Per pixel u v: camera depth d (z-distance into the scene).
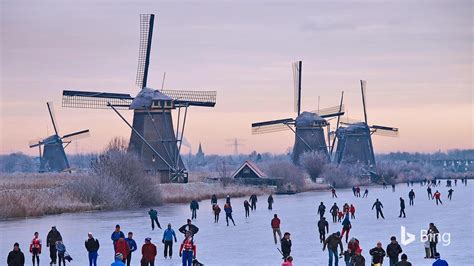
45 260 48.91
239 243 58.56
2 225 76.06
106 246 56.44
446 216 86.06
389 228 70.31
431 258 48.22
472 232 65.94
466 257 48.88
